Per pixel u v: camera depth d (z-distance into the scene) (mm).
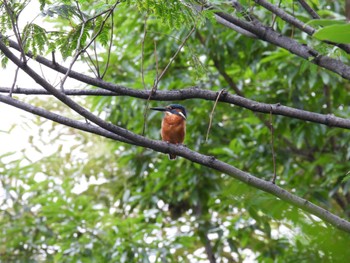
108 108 14836
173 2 6082
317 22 3771
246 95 14953
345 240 2250
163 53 13977
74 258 13453
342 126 6730
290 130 13609
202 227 14578
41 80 5914
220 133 14602
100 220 14328
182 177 14438
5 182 15508
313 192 13164
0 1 6004
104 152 17125
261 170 14281
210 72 14680
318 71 12688
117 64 14461
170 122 10469
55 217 14055
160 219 13609
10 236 14836
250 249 16375
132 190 16219
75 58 6246
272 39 7758
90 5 8492
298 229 2582
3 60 6391
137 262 13406
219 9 6844
